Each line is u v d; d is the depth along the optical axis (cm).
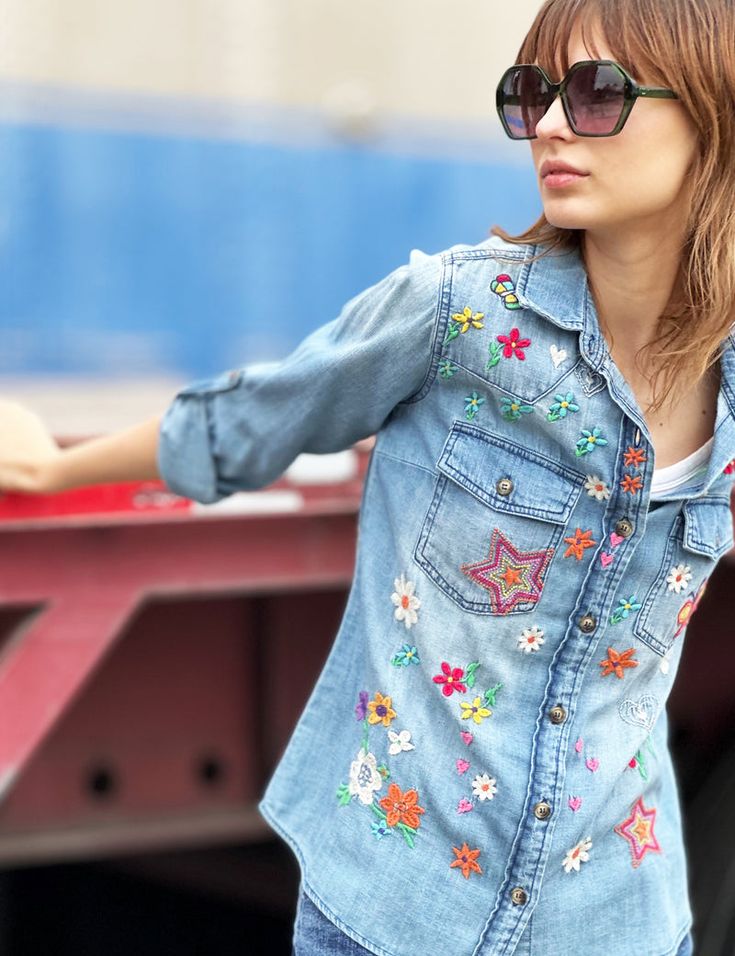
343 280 595
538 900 153
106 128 548
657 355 144
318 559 213
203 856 290
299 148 587
